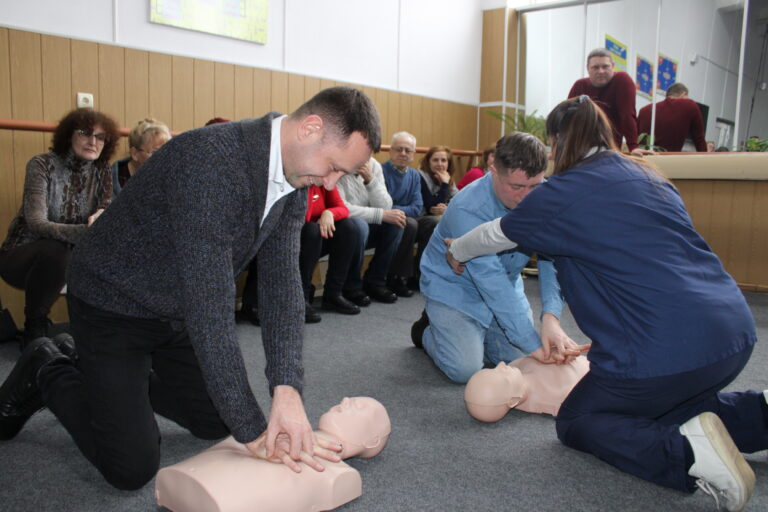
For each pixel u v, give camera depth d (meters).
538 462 1.30
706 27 7.36
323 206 2.78
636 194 1.16
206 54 2.99
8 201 2.38
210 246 0.85
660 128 4.20
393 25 4.03
